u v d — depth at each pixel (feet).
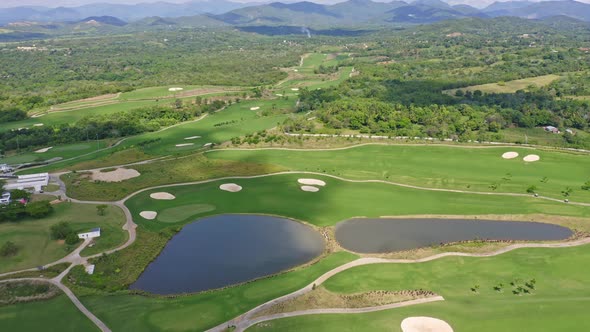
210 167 367.25
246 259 232.94
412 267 219.61
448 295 195.62
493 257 228.22
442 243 247.09
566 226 265.34
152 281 213.66
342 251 236.63
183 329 174.70
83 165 383.45
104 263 224.74
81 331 173.88
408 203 298.35
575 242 243.81
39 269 216.54
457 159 378.53
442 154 390.21
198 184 333.83
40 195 311.06
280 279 209.77
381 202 300.20
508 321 174.70
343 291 199.41
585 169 349.20
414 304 188.75
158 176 349.41
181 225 270.46
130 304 191.42
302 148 411.75
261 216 283.79
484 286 202.18
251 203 300.81
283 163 376.48
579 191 311.27
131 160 398.01
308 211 288.10
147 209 290.56
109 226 262.67
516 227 265.34
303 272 215.51
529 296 192.95
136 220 273.95
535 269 215.72
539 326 171.22
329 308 186.91
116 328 175.63
